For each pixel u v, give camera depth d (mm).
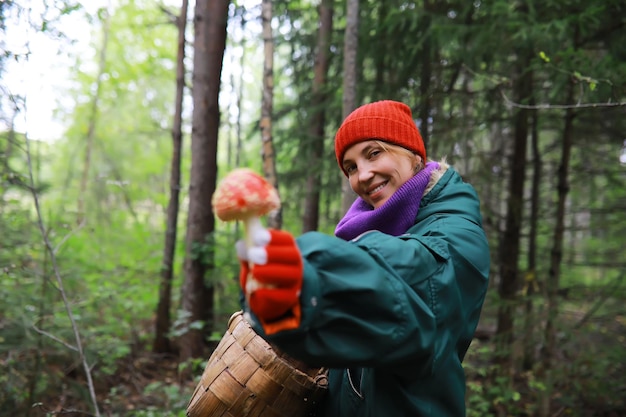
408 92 4703
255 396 1248
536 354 5031
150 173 11305
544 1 3592
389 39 4523
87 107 10438
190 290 5094
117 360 4688
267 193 772
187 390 3682
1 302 3570
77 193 9602
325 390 1305
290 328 782
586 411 4055
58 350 3764
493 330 6324
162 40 8891
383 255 951
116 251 6965
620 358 3965
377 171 1251
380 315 863
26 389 3500
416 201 1214
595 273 7988
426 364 966
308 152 5664
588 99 3699
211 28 5094
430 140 4488
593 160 6355
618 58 3828
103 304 5121
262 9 4371
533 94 4281
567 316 4434
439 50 4473
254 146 10922
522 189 5113
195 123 5133
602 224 5543
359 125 1264
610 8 3635
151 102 12695
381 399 1084
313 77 6086
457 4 4340
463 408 1132
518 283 4961
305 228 5746
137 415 3406
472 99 4488
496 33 3688
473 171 5090
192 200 5145
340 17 5570
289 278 761
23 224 4289
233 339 1326
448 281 1012
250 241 771
